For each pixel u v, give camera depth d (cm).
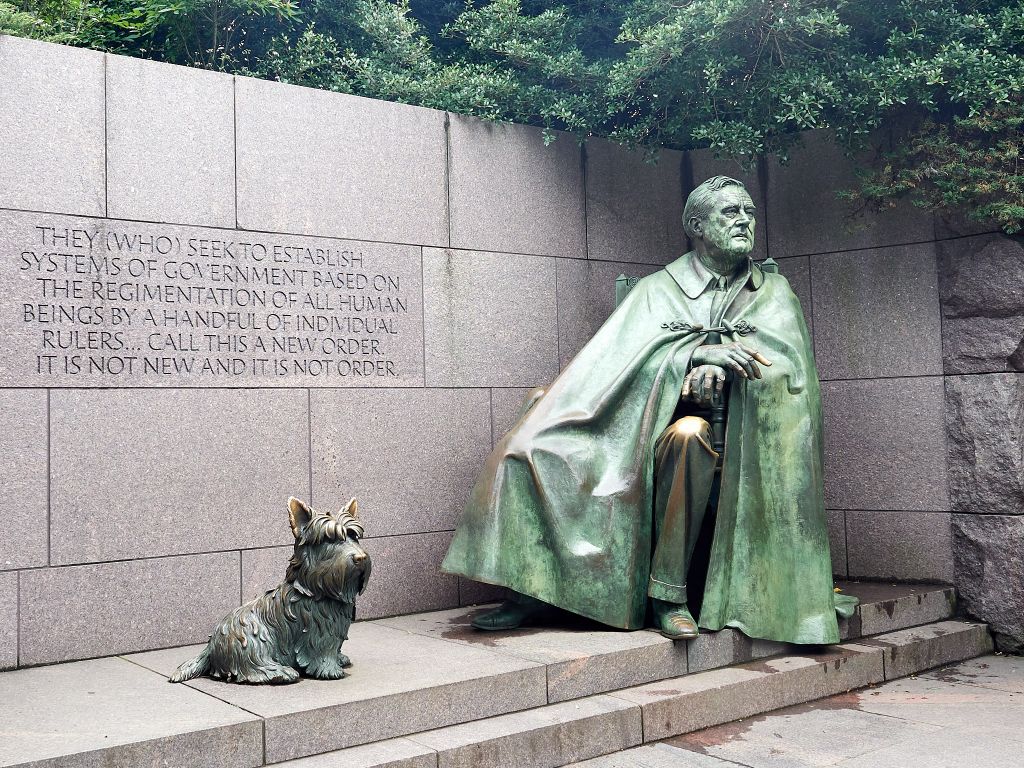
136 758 397
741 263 677
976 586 738
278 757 429
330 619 492
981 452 736
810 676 603
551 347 776
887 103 707
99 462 581
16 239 563
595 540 607
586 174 807
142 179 604
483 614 661
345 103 685
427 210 718
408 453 697
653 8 784
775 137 785
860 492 800
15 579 552
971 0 727
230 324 629
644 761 493
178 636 602
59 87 580
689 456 593
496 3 810
